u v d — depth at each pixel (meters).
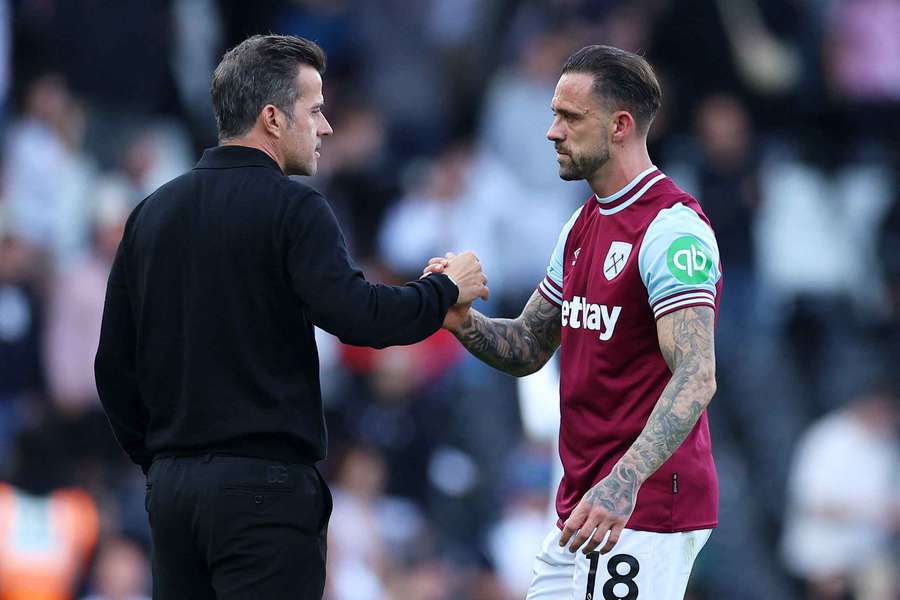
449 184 39.12
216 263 15.23
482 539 34.44
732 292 41.06
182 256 15.41
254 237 15.15
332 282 14.91
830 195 43.50
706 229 15.52
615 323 15.71
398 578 32.75
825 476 37.94
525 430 35.31
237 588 15.09
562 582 16.53
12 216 35.50
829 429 38.41
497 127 40.19
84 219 36.94
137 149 37.31
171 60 39.69
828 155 43.84
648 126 16.05
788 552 38.81
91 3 38.44
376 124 41.53
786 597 38.56
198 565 15.49
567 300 16.34
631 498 14.43
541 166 40.03
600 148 15.84
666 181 15.90
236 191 15.33
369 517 33.06
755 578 38.59
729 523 39.25
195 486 15.16
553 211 39.84
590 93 15.81
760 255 41.56
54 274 34.75
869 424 38.28
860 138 44.31
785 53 43.88
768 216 42.53
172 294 15.45
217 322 15.22
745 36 43.34
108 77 38.69
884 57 44.53
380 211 39.31
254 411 15.16
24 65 37.16
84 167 37.47
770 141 43.31
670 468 15.66
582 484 16.08
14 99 36.72
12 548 30.36
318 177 39.16
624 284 15.62
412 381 35.72
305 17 42.00
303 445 15.33
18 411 33.03
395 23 47.16
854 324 42.72
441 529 34.44
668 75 41.59
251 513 15.05
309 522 15.32
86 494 31.59
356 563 32.38
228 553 15.09
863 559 37.53
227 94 15.62
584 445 16.05
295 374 15.35
